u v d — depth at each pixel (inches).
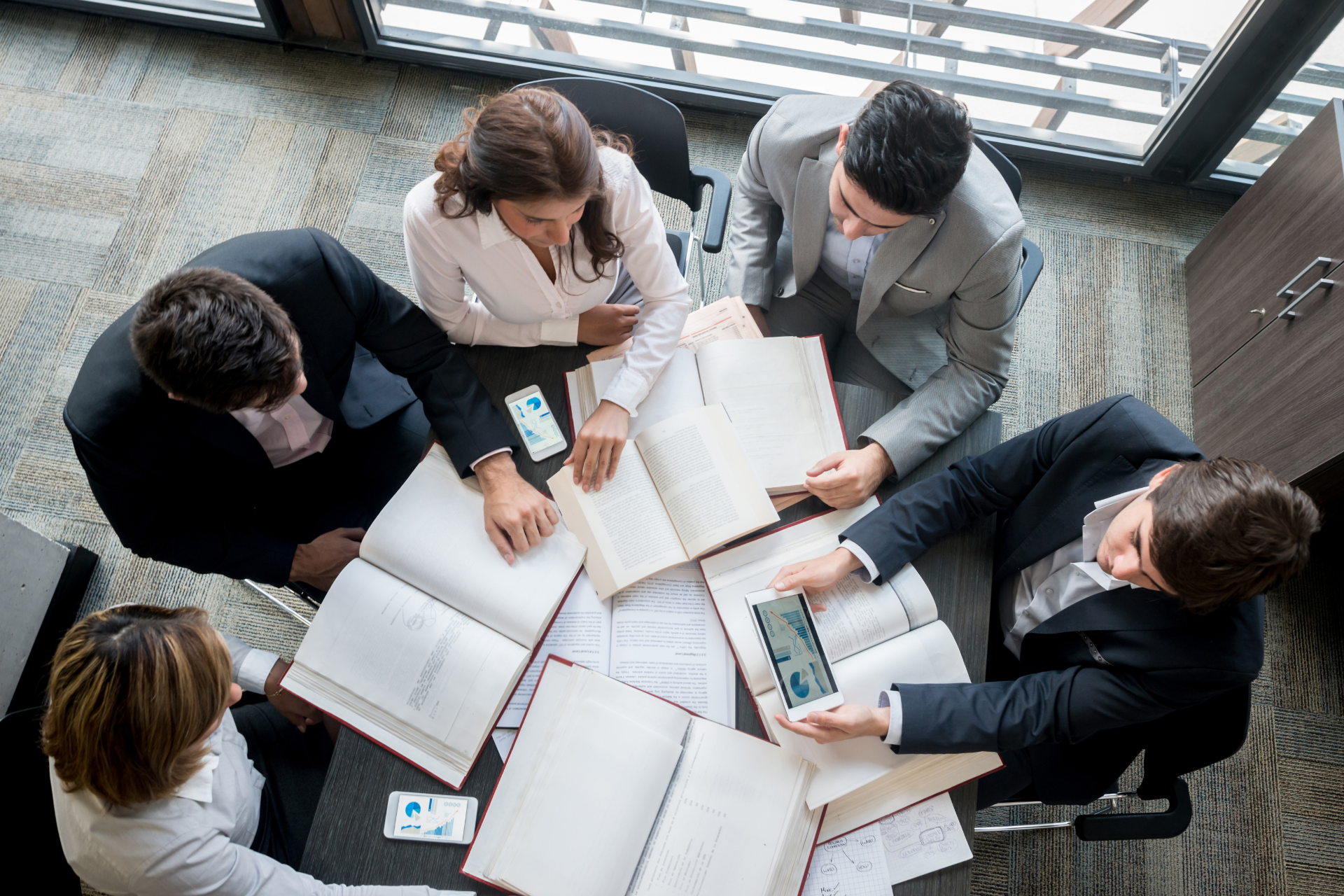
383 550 53.9
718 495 55.1
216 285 45.6
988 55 105.7
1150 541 44.4
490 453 56.1
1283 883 80.8
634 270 61.0
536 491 55.9
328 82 109.0
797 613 52.4
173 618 45.2
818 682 50.9
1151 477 51.3
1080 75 105.3
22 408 91.3
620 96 68.3
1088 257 106.3
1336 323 79.0
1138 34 101.1
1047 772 59.6
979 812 82.4
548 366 61.3
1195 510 41.9
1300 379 83.0
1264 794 83.5
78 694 41.9
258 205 102.3
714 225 72.3
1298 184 87.0
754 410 58.9
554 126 45.5
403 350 59.2
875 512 56.2
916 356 73.9
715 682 52.9
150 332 44.4
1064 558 55.9
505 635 52.2
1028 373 100.8
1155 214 108.7
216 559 60.6
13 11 109.6
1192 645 48.8
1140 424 52.6
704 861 48.1
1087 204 109.0
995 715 50.5
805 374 60.1
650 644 53.6
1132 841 81.9
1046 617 56.9
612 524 55.2
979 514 57.4
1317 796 83.6
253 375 45.6
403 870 48.5
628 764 48.6
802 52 107.7
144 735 42.4
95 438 51.7
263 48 110.0
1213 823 82.4
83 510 87.4
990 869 80.7
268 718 61.1
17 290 96.3
